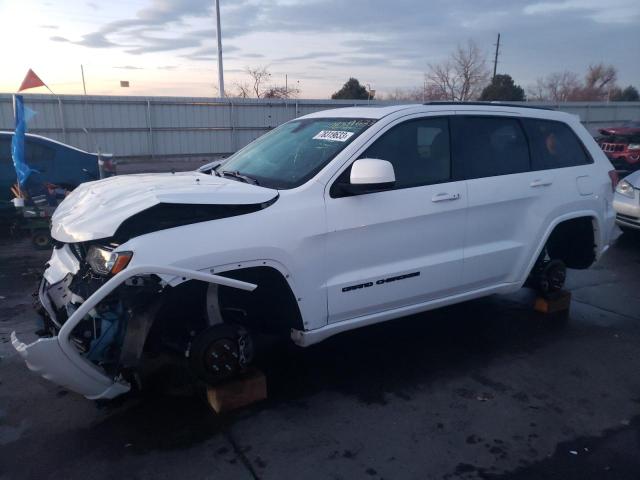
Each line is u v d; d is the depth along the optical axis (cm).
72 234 312
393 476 295
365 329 497
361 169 343
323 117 451
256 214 334
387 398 377
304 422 346
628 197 836
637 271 709
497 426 344
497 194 435
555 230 500
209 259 312
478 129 442
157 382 377
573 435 334
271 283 357
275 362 430
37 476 292
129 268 284
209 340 332
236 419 349
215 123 2255
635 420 352
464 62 3644
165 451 315
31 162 954
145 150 2158
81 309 283
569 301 551
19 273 682
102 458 308
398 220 384
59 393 378
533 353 452
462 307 557
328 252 359
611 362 437
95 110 2034
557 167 483
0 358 429
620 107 3045
